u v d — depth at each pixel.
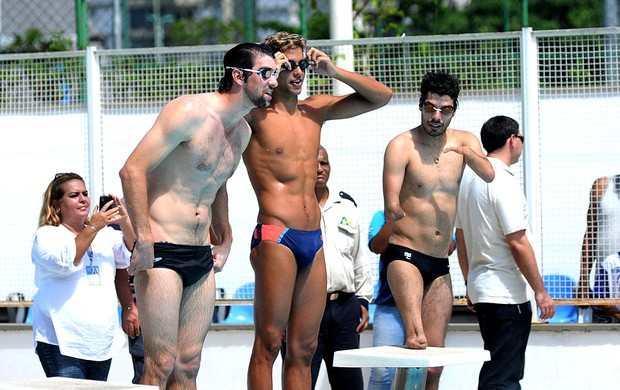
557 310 25.84
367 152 24.94
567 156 24.31
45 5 39.12
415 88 24.95
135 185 15.84
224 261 18.34
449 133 20.47
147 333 16.56
